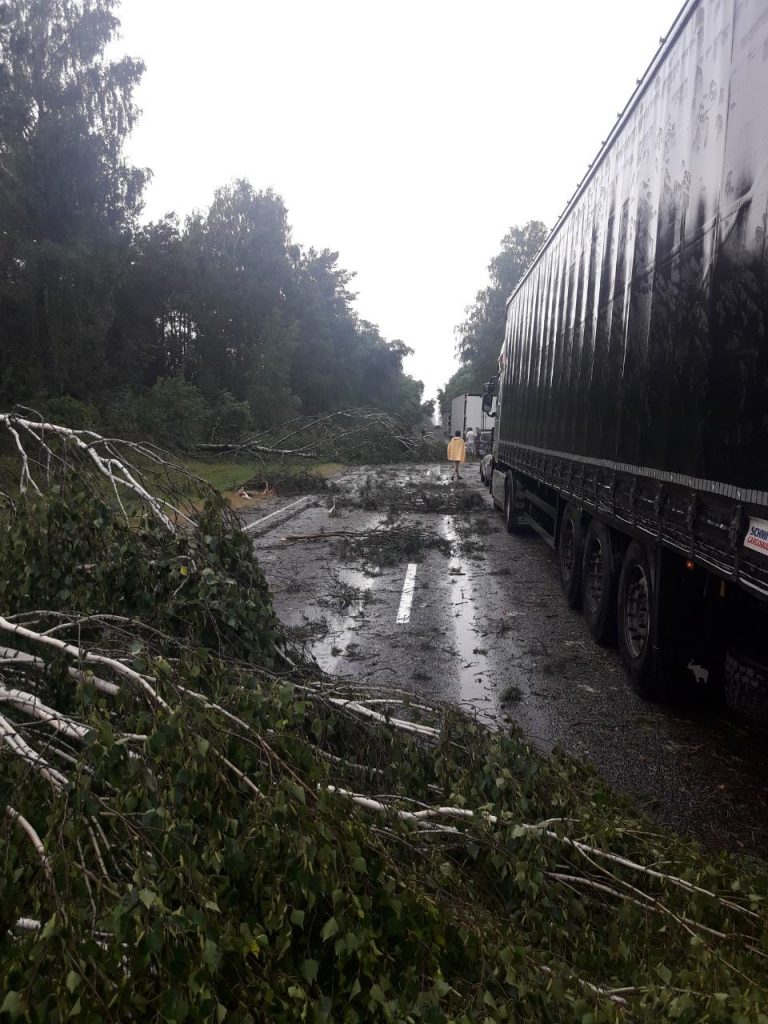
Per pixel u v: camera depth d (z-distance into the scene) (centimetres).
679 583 563
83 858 243
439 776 359
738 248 410
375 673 685
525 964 247
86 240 3192
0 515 511
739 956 269
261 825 256
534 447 1190
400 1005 222
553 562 1241
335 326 7038
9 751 286
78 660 345
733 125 425
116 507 496
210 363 4769
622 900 310
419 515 1816
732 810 445
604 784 379
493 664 714
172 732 279
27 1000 201
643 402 596
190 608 439
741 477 398
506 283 6869
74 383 3105
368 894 254
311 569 1153
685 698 600
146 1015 214
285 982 225
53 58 3294
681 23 526
